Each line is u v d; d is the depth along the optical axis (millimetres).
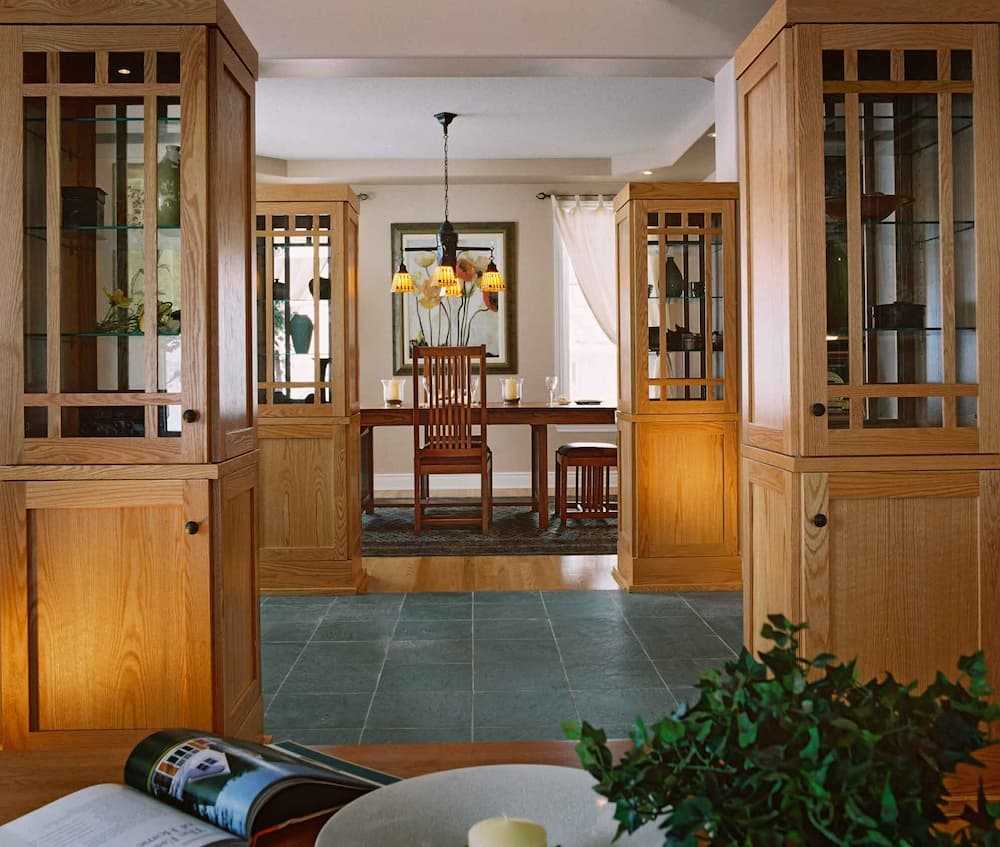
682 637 3977
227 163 2562
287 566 4789
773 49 2508
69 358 2449
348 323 4820
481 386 6387
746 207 2797
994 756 2211
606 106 6500
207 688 2420
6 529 2420
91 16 2422
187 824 952
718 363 4867
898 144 2410
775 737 613
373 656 3746
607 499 6961
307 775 998
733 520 4852
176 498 2416
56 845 916
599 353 8523
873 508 2400
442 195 8359
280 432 4773
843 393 2396
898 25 2391
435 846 886
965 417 2418
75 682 2426
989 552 2406
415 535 6297
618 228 5195
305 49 4316
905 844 553
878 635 2400
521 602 4602
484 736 2883
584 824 914
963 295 2422
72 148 2447
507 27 4348
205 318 2430
